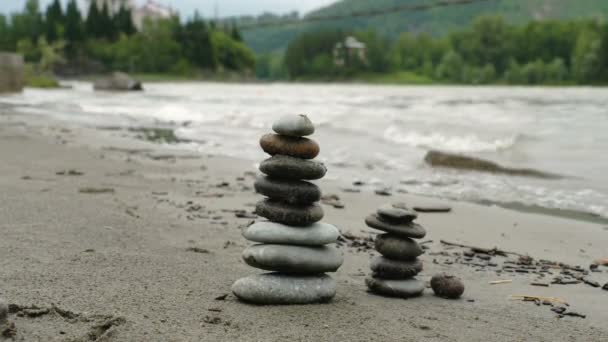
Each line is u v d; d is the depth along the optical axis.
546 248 6.57
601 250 6.50
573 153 14.77
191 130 19.70
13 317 3.55
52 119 22.05
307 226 4.46
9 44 148.88
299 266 4.30
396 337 3.65
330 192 9.79
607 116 24.36
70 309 3.73
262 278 4.26
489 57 150.88
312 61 182.88
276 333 3.58
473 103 36.25
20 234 5.68
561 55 142.62
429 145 16.61
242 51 169.12
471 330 3.91
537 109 29.56
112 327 3.45
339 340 3.54
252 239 4.36
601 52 110.44
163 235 6.13
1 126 18.23
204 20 166.50
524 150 15.49
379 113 25.80
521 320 4.20
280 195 4.45
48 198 7.61
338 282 5.00
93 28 157.62
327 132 19.20
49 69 133.50
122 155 13.12
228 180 10.32
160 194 8.65
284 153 4.54
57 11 155.88
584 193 10.05
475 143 16.67
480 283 5.20
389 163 13.48
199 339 3.40
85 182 9.27
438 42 174.12
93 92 50.88
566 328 4.06
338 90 71.56
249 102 35.44
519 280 5.31
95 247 5.40
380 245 4.75
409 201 9.12
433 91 70.69
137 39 152.00
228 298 4.23
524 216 8.18
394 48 182.62
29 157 11.88
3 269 4.54
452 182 11.13
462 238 6.94
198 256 5.38
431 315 4.19
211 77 153.62
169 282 4.50
